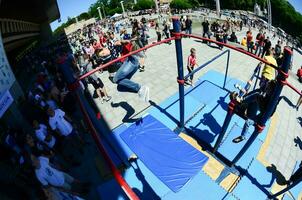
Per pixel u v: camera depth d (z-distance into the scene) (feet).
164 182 18.95
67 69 10.95
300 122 27.32
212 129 23.49
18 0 61.31
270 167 20.35
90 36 80.89
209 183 18.62
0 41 27.96
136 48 20.27
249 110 18.17
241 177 19.29
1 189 18.52
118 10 257.55
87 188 18.89
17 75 55.11
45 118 26.09
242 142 21.86
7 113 25.26
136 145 22.31
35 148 17.74
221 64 37.45
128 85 20.21
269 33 64.28
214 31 51.72
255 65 37.04
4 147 21.35
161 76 34.58
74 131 21.57
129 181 19.24
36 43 132.26
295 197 18.28
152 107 27.35
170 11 109.09
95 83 27.99
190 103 27.30
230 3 259.80
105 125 25.39
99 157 21.49
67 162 20.97
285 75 12.07
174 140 22.48
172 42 48.47
